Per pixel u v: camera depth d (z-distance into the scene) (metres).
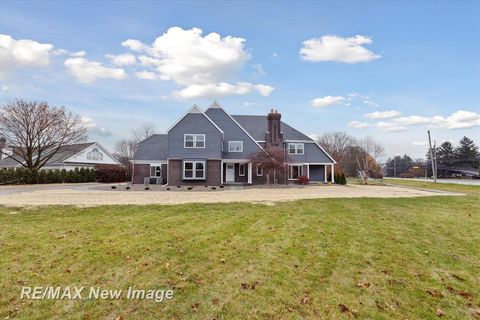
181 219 9.01
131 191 20.16
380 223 8.71
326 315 3.61
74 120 36.12
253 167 29.06
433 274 4.87
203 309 3.70
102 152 45.97
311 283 4.47
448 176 73.12
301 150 32.84
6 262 5.18
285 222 8.67
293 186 26.38
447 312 3.71
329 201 13.32
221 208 11.18
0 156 41.97
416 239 6.95
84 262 5.21
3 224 8.27
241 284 4.39
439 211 11.00
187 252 5.80
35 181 30.81
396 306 3.85
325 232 7.50
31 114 32.34
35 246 6.11
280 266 5.11
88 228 7.74
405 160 89.00
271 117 30.45
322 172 34.19
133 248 6.00
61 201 13.06
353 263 5.32
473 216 9.98
